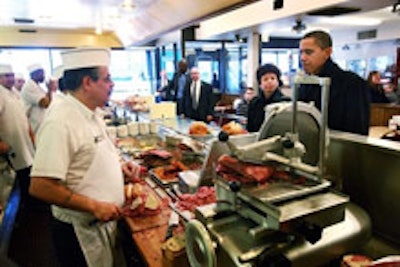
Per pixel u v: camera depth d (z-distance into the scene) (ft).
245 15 14.67
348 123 4.68
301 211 2.48
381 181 3.41
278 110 3.46
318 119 3.05
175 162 6.37
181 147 6.77
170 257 3.36
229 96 20.07
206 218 2.90
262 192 2.70
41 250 8.65
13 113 10.01
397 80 21.24
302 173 2.98
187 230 2.93
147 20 15.43
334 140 3.83
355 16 18.94
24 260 8.19
